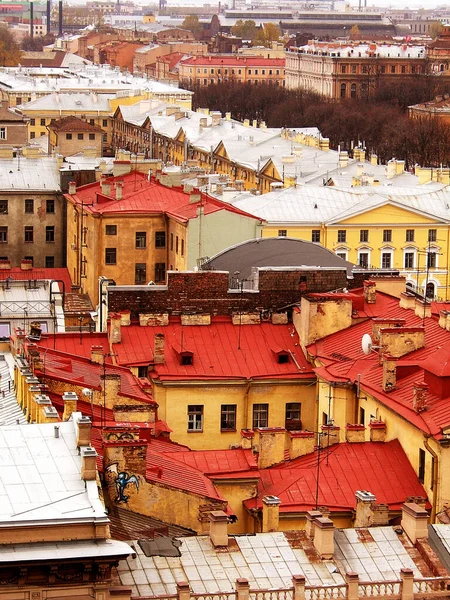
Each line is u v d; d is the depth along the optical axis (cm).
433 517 11425
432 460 11481
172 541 9262
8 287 17538
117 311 14762
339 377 13475
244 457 11844
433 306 14838
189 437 14150
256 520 11331
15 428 9175
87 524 8181
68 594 8119
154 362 14225
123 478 9825
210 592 8762
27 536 8119
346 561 9312
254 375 14225
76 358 13325
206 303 14925
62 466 8775
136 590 8738
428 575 9244
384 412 12469
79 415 9269
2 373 13125
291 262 16938
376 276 15525
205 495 10000
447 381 11981
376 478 11694
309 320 14450
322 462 11831
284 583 8969
